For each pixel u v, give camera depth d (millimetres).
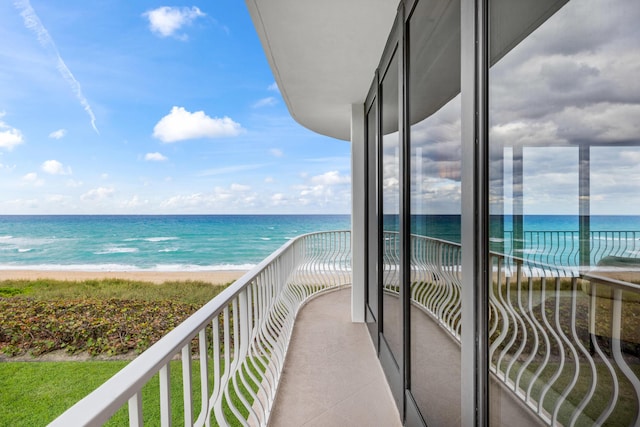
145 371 818
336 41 2816
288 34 2697
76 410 641
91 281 16469
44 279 16938
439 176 1531
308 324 4465
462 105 1201
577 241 645
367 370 3127
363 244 4535
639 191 503
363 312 4551
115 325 6102
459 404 1318
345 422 2338
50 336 5434
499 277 985
